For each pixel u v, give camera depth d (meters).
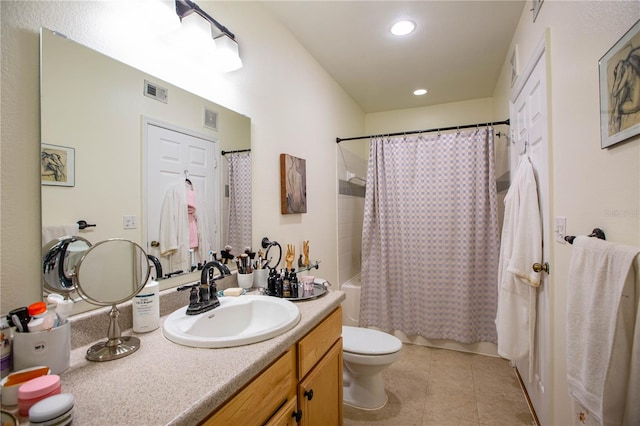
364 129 3.85
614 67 0.86
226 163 1.54
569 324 1.01
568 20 1.20
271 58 1.92
